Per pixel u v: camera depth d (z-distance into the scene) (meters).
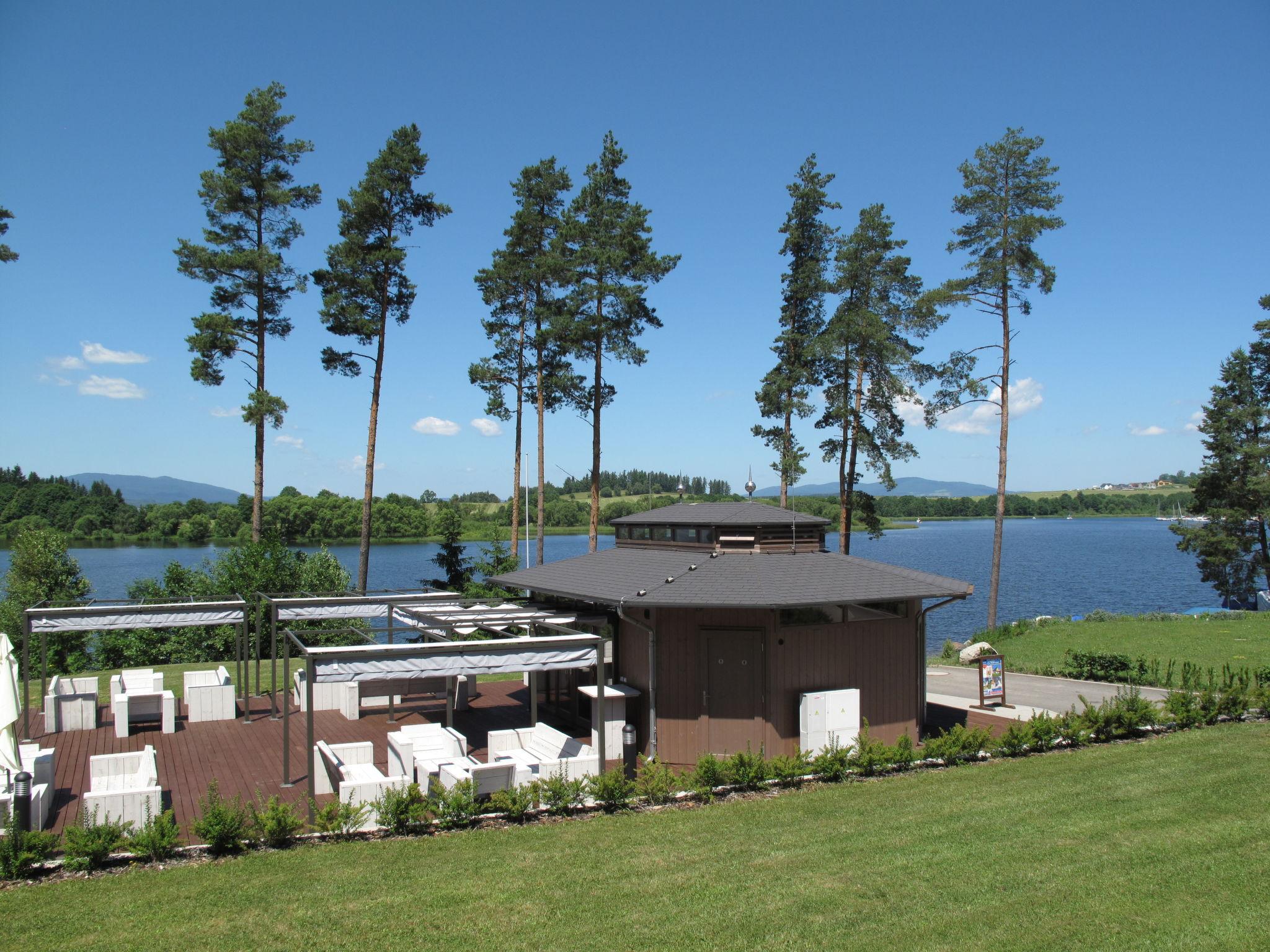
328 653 9.44
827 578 12.67
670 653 12.23
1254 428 36.31
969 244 26.97
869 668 12.83
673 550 14.91
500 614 13.98
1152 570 71.62
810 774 10.72
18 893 7.09
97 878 7.45
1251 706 13.65
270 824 8.30
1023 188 25.80
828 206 30.23
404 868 7.64
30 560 27.66
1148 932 6.07
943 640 35.59
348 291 27.58
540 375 30.28
